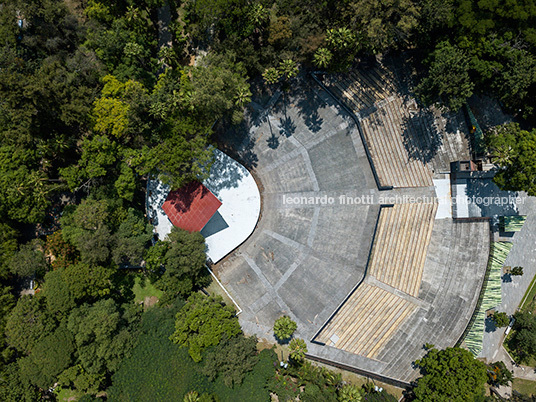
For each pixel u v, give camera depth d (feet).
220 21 162.91
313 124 189.78
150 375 164.14
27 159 162.81
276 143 190.70
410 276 184.03
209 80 151.53
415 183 184.85
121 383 163.53
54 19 170.50
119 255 165.48
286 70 163.12
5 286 177.88
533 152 147.54
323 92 188.34
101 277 165.07
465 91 154.71
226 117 188.14
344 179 188.85
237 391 166.91
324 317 187.11
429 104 164.55
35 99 151.64
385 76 184.55
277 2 166.71
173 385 163.22
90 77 167.02
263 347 187.62
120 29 165.07
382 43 155.02
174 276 177.27
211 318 169.68
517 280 187.11
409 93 183.11
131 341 168.66
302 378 177.68
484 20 147.84
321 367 183.93
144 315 176.24
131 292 187.62
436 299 181.98
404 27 148.36
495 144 158.51
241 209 190.80
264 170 191.93
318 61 162.20
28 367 161.38
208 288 190.39
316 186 190.08
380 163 186.80
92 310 164.45
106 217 166.71
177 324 168.76
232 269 191.93
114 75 169.48
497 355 185.47
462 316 180.65
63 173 165.89
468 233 183.01
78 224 165.27
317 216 189.98
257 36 179.83
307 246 190.08
